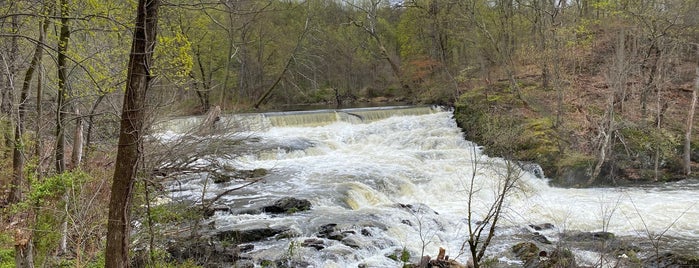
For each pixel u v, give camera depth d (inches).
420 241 424.5
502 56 1063.0
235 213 471.5
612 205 538.9
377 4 1521.9
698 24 791.1
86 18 301.4
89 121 410.0
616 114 763.4
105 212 311.9
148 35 199.9
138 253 285.6
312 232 427.5
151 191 306.8
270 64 1534.2
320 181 608.4
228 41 1245.1
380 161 733.3
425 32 1370.6
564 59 913.5
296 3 1427.2
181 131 393.1
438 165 697.6
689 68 920.3
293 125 987.3
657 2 800.9
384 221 460.4
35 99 419.8
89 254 277.9
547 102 858.1
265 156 751.7
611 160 671.8
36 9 335.0
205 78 1285.7
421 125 975.0
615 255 374.6
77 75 378.3
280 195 537.6
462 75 1157.7
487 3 1244.5
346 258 371.2
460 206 547.8
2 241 281.6
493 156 606.9
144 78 203.2
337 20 1664.6
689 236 430.0
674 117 772.6
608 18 960.3
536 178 670.5
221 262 347.3
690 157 700.7
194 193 509.0
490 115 826.8
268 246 393.4
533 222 486.0
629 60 762.8
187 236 353.7
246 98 1501.0
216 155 402.3
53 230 271.9
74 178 291.3
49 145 413.7
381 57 1668.3
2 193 381.4
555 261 353.1
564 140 716.7
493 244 415.2
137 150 206.8
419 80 1421.0
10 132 383.2
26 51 392.5
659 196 574.9
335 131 947.3
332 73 1667.1
